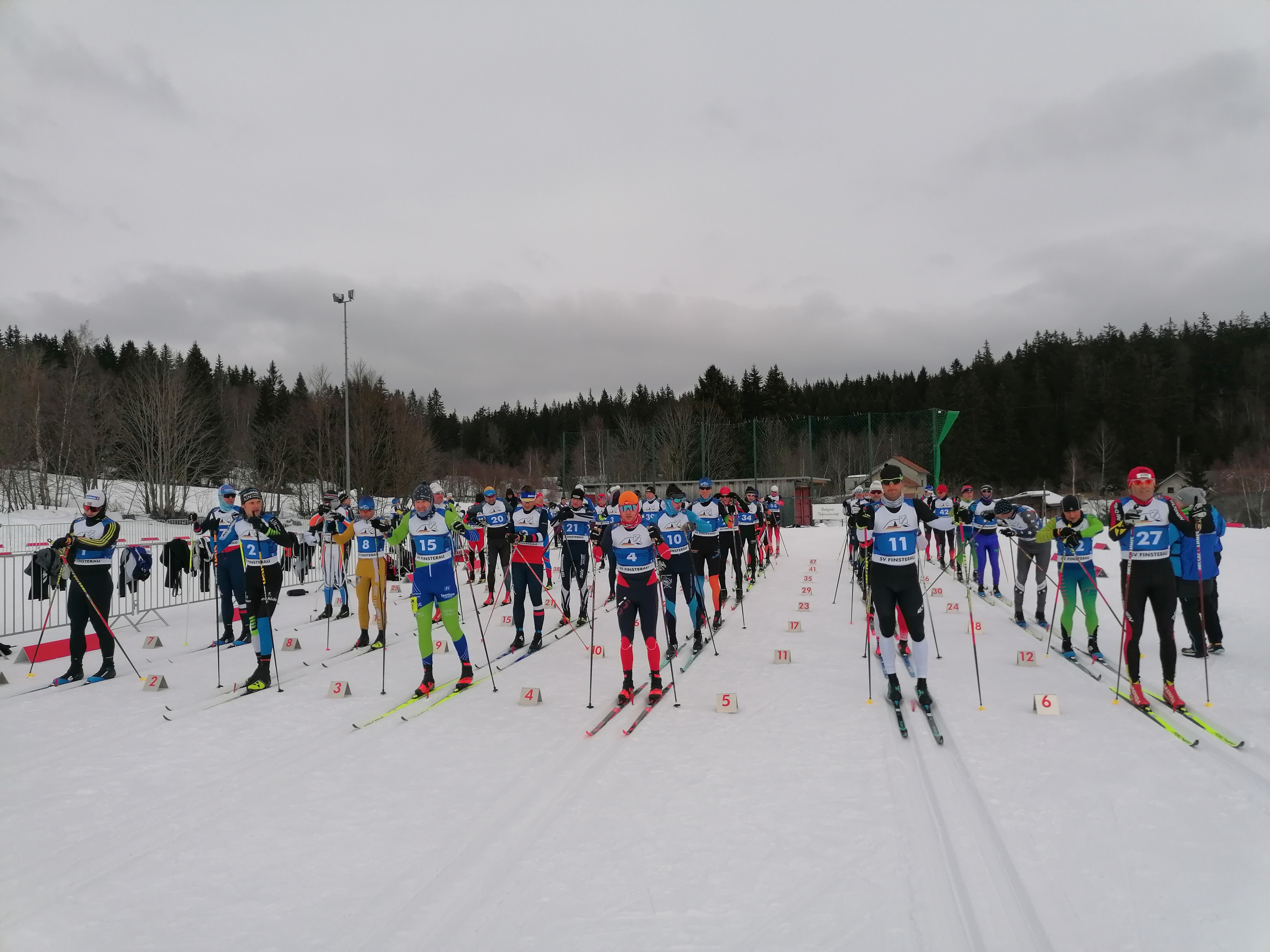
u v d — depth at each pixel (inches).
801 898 122.4
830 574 616.4
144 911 123.8
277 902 125.9
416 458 1770.4
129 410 1601.9
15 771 189.0
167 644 365.7
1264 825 142.3
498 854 140.9
